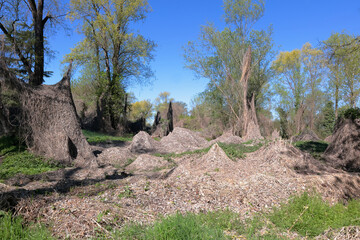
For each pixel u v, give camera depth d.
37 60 22.86
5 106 14.66
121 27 34.25
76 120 14.56
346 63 22.31
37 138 13.55
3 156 12.94
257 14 32.25
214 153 10.84
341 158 12.91
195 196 6.92
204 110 38.12
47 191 7.52
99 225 4.78
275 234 4.89
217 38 32.94
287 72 46.34
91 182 9.34
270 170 10.13
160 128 38.97
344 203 8.16
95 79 34.53
